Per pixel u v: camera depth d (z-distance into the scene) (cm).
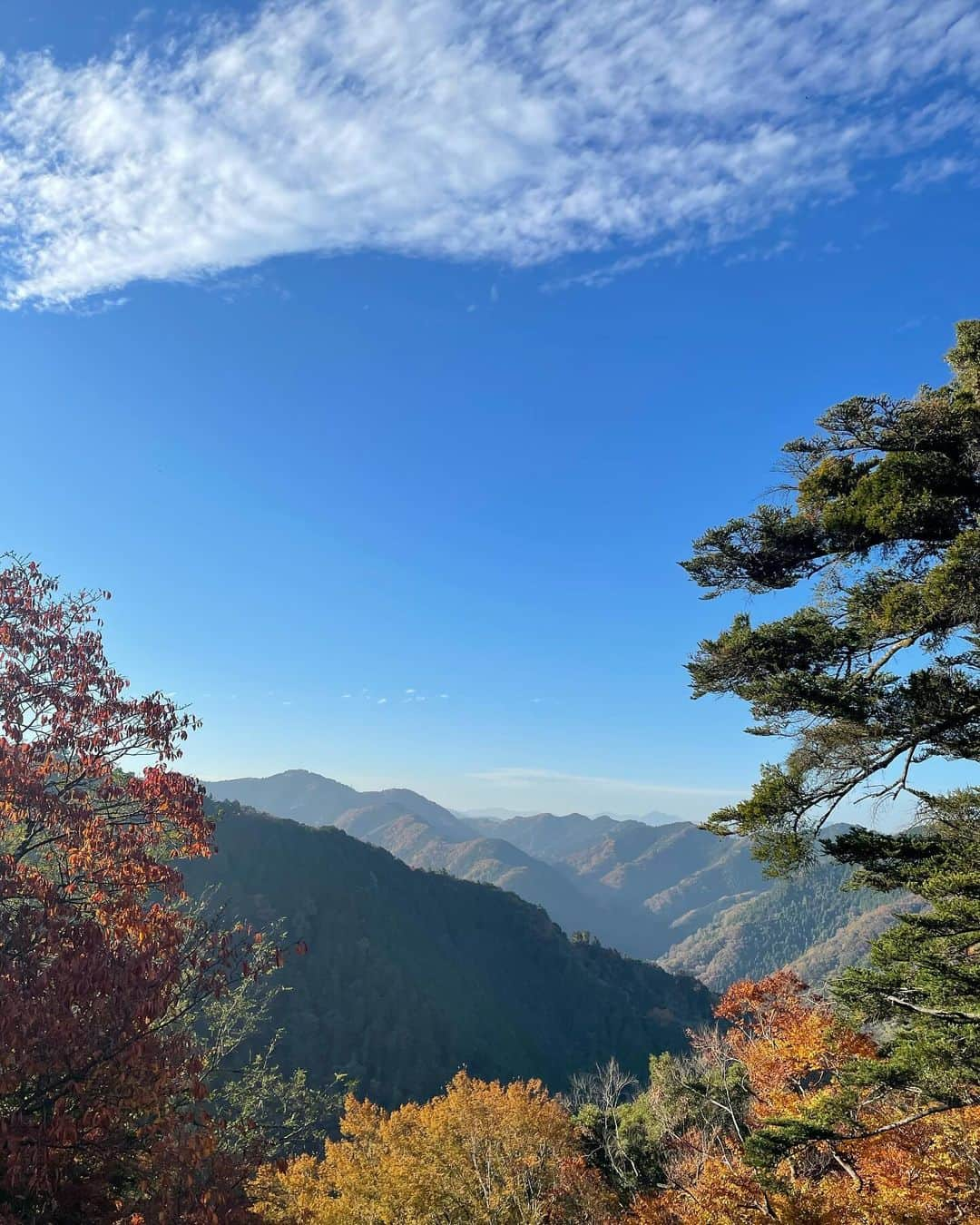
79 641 1095
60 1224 812
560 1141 2906
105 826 1030
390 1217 2358
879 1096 1146
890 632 991
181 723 1116
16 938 838
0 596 1027
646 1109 3114
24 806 941
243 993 1453
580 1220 2481
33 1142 759
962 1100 1012
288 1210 1361
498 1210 2375
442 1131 2823
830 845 1088
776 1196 1595
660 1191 2325
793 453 1127
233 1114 1288
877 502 973
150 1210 806
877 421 1053
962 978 959
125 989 824
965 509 959
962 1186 1384
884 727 1023
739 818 1076
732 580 1145
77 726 1040
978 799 1077
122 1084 834
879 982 1070
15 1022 737
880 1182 1462
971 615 888
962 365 1058
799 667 1062
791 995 2005
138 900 1046
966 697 987
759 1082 2034
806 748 1082
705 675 1098
